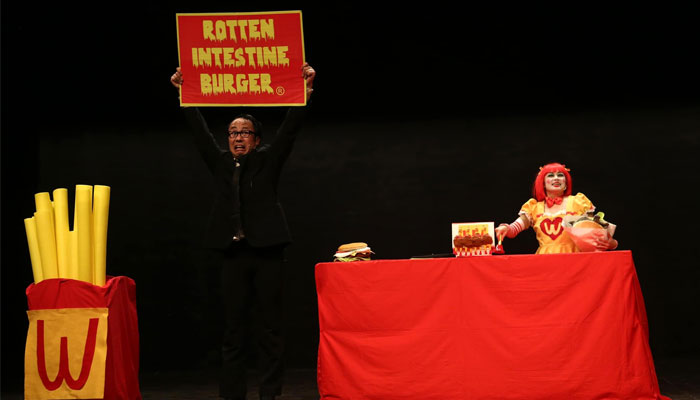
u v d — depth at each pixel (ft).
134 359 10.84
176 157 20.15
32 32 20.03
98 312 9.85
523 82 19.86
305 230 19.93
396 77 20.18
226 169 10.82
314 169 20.11
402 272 10.29
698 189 19.06
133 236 19.90
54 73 20.25
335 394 10.36
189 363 19.38
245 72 10.94
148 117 20.30
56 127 20.22
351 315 10.39
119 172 20.12
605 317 9.87
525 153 19.67
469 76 20.02
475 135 19.86
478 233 10.61
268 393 10.36
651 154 19.29
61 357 9.77
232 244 10.53
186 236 19.86
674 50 19.43
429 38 20.13
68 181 20.08
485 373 9.93
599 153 19.44
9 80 19.86
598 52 19.67
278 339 10.52
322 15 20.21
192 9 20.03
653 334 18.80
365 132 20.15
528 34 19.89
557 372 9.82
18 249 19.54
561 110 19.70
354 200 19.95
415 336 10.14
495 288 10.06
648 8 19.51
